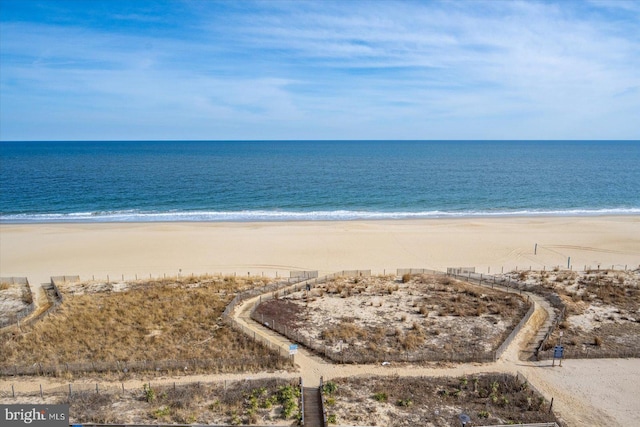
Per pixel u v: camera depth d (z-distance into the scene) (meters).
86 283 43.50
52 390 24.73
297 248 56.41
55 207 84.06
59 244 57.91
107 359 28.16
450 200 93.44
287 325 33.53
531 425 21.45
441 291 41.12
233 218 75.44
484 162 187.12
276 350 28.92
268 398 23.81
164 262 51.16
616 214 80.19
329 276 44.59
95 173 136.88
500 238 61.19
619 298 38.78
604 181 122.88
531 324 33.72
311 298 39.06
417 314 35.78
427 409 23.12
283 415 22.27
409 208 85.56
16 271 47.94
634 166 168.25
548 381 26.16
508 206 87.56
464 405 23.61
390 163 182.38
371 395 24.34
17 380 25.94
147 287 42.16
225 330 32.28
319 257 52.94
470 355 28.36
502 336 31.81
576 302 37.91
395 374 26.56
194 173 139.38
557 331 32.50
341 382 25.58
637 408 23.70
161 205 87.00
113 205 86.38
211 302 38.12
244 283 43.25
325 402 23.39
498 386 25.33
